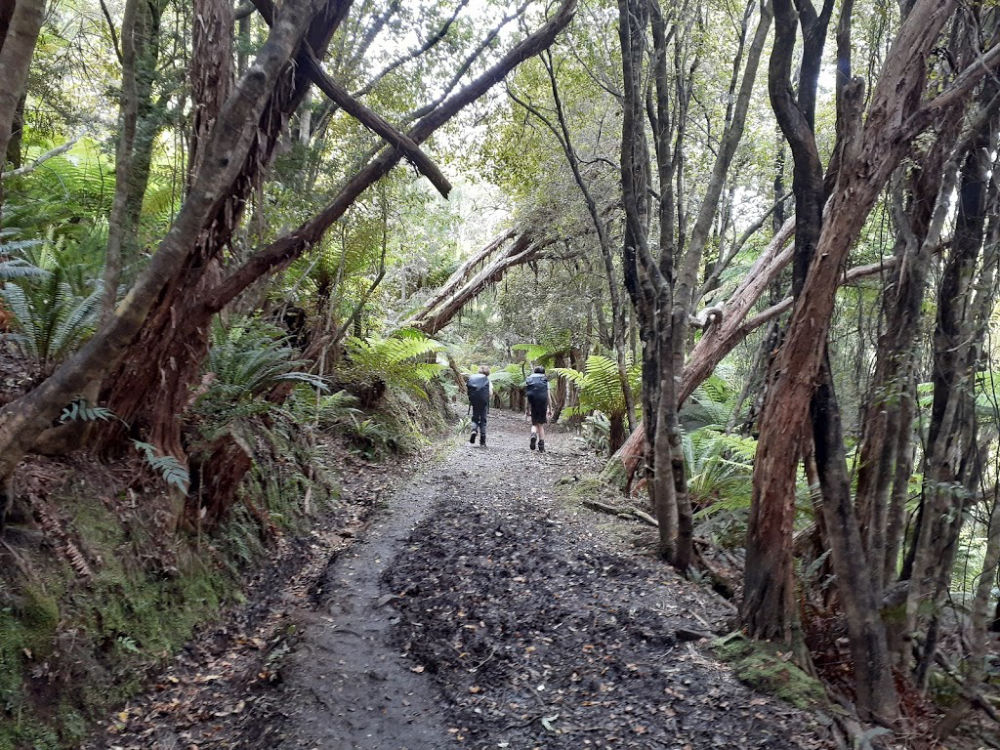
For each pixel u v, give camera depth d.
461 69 5.83
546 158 8.80
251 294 5.74
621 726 3.16
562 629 4.11
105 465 3.90
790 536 3.78
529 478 7.96
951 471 3.79
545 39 4.30
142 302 2.75
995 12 3.68
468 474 7.99
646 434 6.05
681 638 3.94
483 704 3.39
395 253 9.87
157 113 3.79
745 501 5.69
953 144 3.63
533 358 16.92
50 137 6.34
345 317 8.27
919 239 3.90
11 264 3.75
